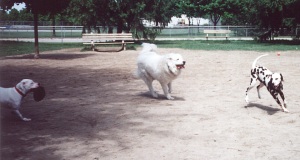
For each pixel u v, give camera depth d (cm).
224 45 3388
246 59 2130
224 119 820
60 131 743
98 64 1975
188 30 5031
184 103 991
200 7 6162
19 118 842
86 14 3569
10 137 703
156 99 1053
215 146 640
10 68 1795
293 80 1332
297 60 2030
